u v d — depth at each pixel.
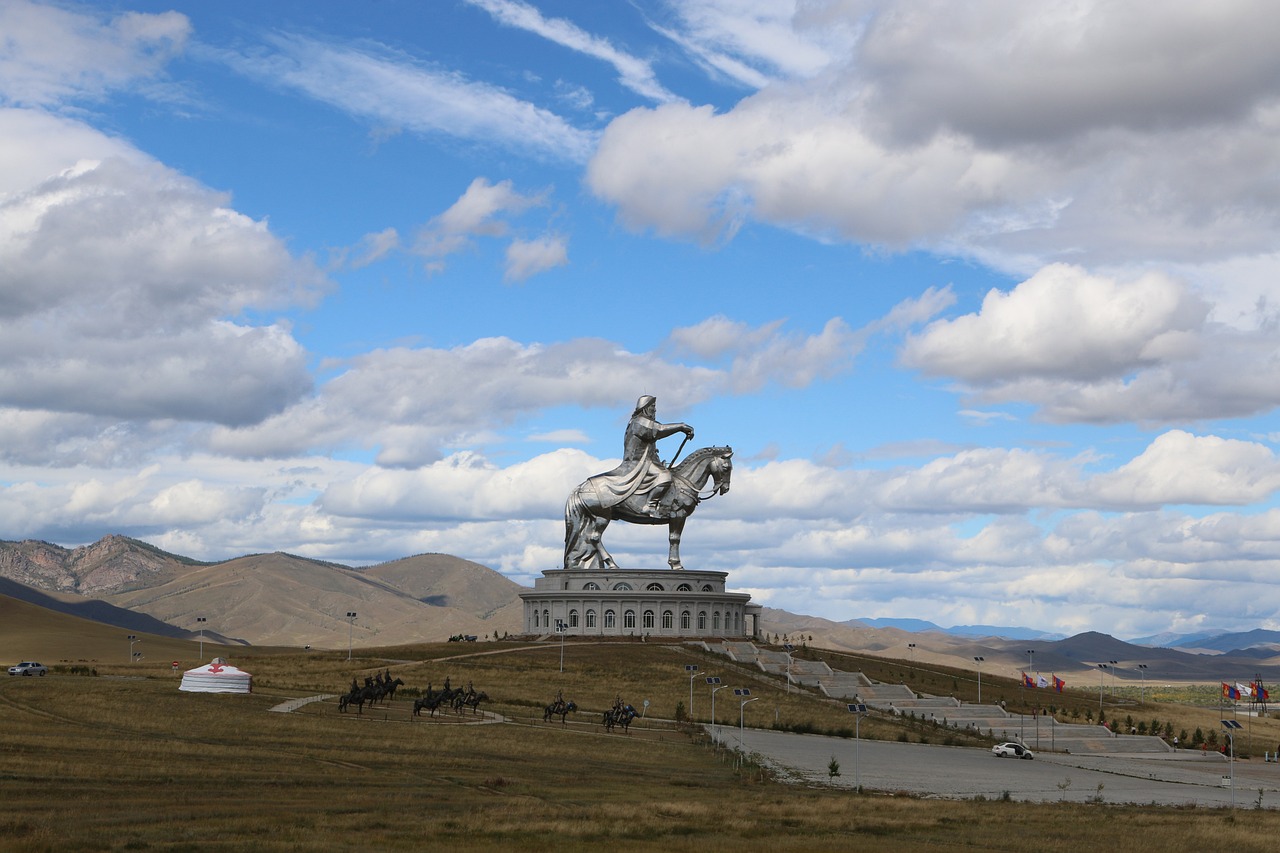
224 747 105.19
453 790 91.19
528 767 106.19
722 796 97.25
